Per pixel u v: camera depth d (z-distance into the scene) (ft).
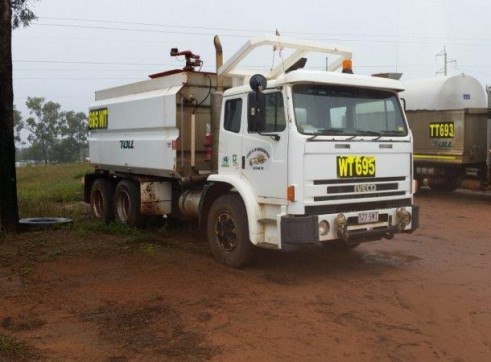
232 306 19.62
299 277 23.61
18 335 17.11
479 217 42.11
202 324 17.84
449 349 15.88
